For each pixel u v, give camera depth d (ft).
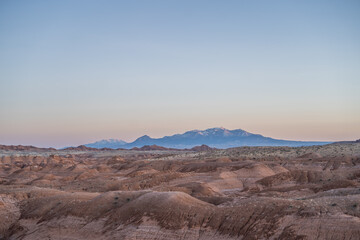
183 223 178.50
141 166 589.73
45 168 629.92
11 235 220.43
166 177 393.50
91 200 224.12
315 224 143.84
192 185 304.30
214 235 166.09
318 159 465.06
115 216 200.95
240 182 383.24
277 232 149.28
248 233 156.87
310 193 286.25
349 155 472.03
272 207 164.66
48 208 233.96
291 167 454.81
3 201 248.93
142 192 224.74
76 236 200.03
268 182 360.28
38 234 212.02
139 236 179.63
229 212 173.27
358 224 136.46
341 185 287.48
